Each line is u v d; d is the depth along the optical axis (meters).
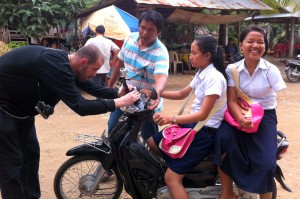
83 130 6.29
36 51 2.82
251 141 3.06
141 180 3.21
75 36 13.03
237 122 3.01
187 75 14.77
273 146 3.00
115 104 2.91
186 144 3.01
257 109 2.99
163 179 3.19
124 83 3.22
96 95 3.33
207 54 2.99
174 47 15.79
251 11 14.26
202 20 12.55
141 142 3.28
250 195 3.17
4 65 2.85
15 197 3.00
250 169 2.99
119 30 9.98
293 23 21.02
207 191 3.17
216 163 2.98
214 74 2.95
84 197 3.62
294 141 5.76
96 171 3.42
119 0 12.38
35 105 2.98
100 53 2.87
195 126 3.03
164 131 3.20
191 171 3.19
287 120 7.10
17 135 2.99
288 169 4.66
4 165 2.94
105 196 3.62
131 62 3.63
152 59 3.51
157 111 3.50
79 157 3.38
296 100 9.25
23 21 10.34
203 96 3.03
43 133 6.07
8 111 2.92
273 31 27.06
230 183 3.11
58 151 5.18
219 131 3.04
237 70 3.11
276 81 3.06
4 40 12.26
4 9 10.20
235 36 17.88
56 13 10.66
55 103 3.07
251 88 3.10
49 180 4.24
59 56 2.77
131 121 3.17
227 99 3.13
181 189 3.04
